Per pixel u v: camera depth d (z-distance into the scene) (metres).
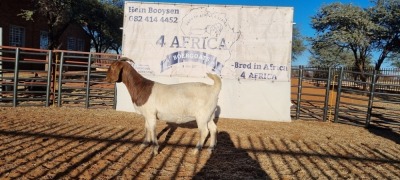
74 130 7.95
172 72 10.54
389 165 6.45
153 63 10.56
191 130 8.52
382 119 12.52
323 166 6.20
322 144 7.92
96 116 9.88
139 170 5.46
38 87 14.03
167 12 10.48
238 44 10.38
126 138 7.45
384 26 29.02
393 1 28.25
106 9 29.23
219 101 10.48
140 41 10.57
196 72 10.49
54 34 27.00
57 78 12.05
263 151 7.00
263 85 10.40
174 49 10.51
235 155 6.59
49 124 8.45
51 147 6.43
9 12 25.95
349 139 8.67
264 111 10.45
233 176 5.43
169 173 5.41
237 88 10.43
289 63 10.30
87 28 37.34
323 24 31.16
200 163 5.98
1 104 10.88
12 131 7.47
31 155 5.86
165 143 7.18
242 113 10.48
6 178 4.78
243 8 10.31
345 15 28.95
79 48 36.66
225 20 10.37
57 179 4.88
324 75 26.77
